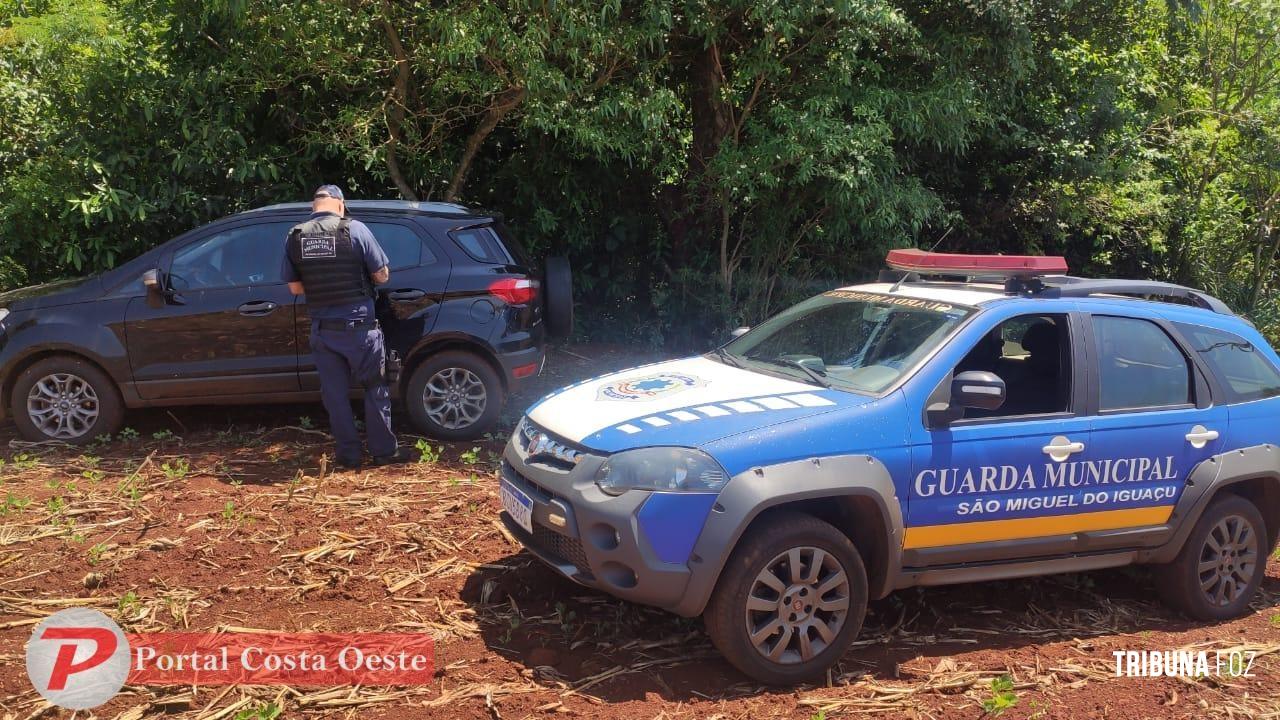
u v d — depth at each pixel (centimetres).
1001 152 1198
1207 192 1411
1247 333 517
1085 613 489
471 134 980
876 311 491
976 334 440
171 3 828
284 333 669
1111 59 1222
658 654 414
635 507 376
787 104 955
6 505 533
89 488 577
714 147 1005
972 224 1216
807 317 523
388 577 471
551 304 762
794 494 381
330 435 703
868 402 414
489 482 611
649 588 376
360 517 541
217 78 836
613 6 789
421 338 677
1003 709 379
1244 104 1401
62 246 858
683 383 458
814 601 392
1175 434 465
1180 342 485
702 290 1049
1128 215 1253
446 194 957
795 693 389
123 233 866
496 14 774
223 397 673
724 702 379
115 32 874
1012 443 428
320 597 449
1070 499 444
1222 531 486
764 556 379
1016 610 488
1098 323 467
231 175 841
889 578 412
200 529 513
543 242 1040
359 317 609
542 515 406
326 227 597
